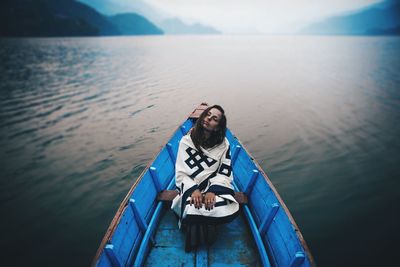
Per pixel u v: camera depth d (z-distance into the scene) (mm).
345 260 4020
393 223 4688
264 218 2594
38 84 16609
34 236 4547
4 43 62719
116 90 14953
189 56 35875
